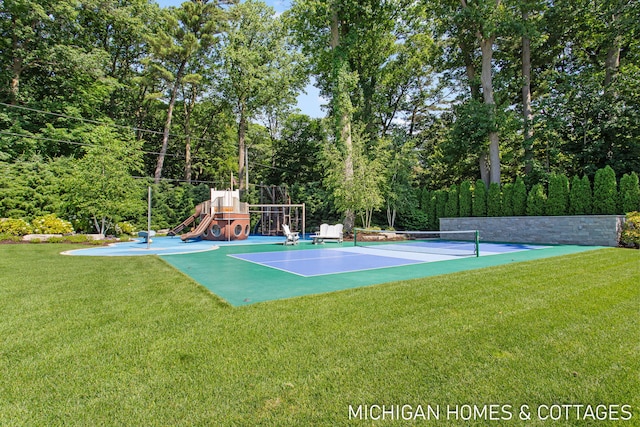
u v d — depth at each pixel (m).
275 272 7.55
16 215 17.12
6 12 20.00
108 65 27.23
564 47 21.47
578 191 16.17
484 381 2.52
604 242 14.48
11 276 6.79
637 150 16.92
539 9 18.95
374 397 2.32
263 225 27.78
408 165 22.77
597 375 2.60
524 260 9.19
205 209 21.45
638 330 3.54
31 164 18.78
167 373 2.66
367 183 19.00
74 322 3.88
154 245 15.95
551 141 19.42
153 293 5.33
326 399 2.30
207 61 29.67
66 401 2.28
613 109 16.80
